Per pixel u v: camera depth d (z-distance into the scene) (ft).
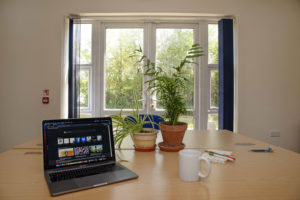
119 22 10.77
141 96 10.82
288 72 10.34
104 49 10.79
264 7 10.23
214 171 3.21
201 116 10.73
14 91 10.09
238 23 10.15
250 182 2.80
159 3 9.98
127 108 10.82
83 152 3.36
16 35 10.07
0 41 10.06
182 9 10.00
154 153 4.23
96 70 10.76
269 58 10.27
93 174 2.97
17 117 10.11
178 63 10.78
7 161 3.66
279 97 10.32
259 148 4.59
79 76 10.10
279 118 10.34
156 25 10.78
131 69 10.84
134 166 3.44
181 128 4.14
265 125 10.29
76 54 10.00
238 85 10.19
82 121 3.51
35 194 2.43
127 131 4.23
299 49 10.36
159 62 10.78
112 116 4.24
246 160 3.75
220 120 10.24
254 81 10.23
